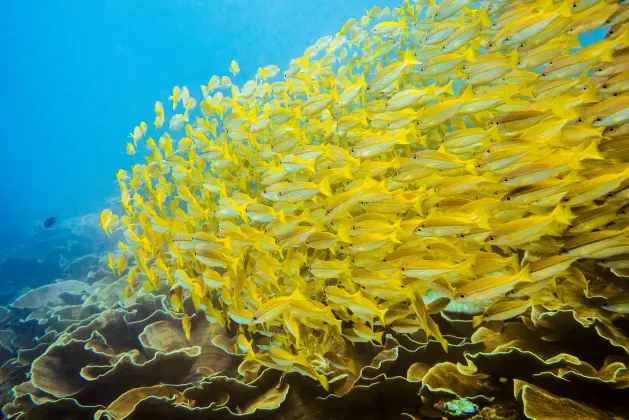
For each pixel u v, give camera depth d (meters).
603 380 0.99
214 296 1.84
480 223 1.06
